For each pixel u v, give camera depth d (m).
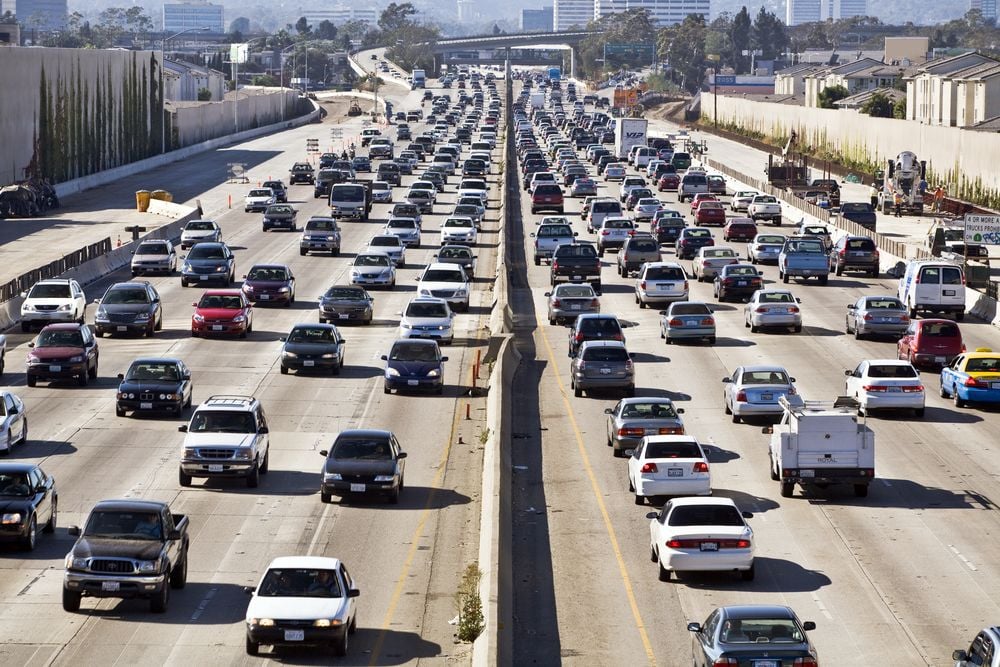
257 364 92.50
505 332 99.94
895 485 63.00
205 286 126.88
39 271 118.19
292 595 42.28
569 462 67.75
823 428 60.00
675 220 156.38
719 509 49.88
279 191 198.38
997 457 68.19
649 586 49.06
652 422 67.88
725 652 36.25
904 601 47.19
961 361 81.06
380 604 47.44
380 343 101.56
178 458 67.44
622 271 135.12
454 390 86.00
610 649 42.91
